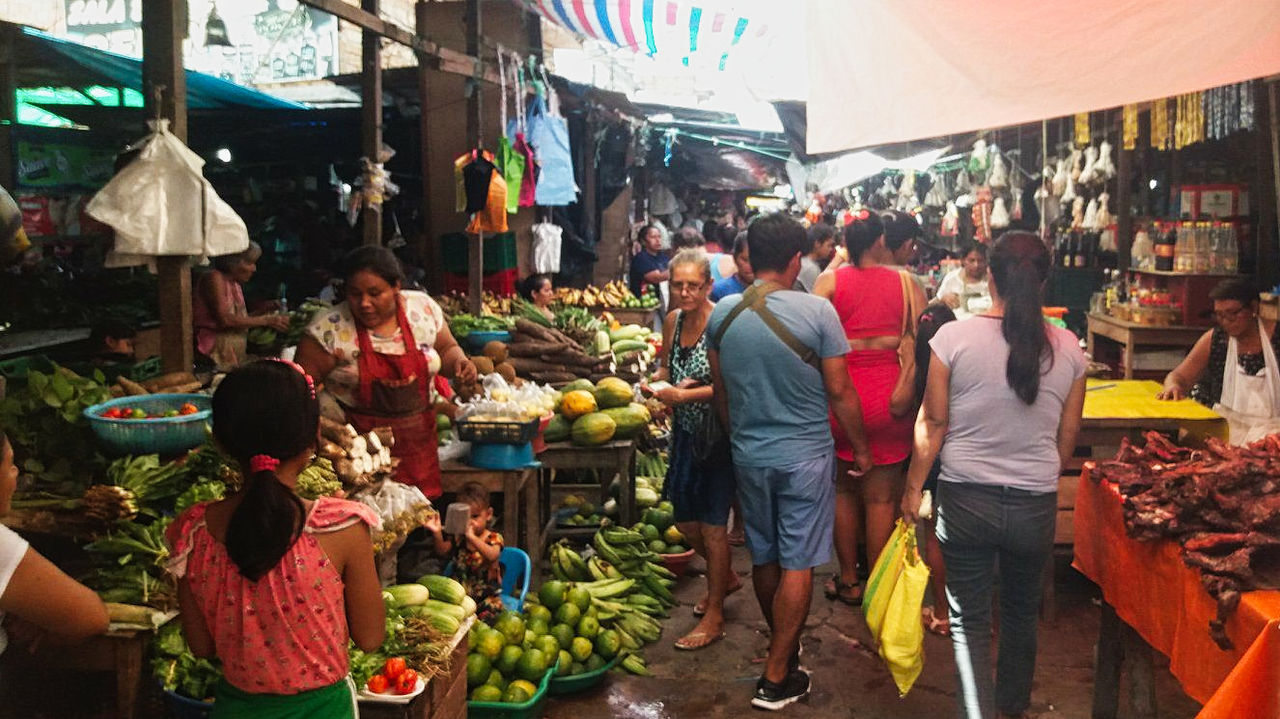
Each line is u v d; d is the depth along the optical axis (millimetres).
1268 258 6711
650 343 8688
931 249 14758
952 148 12023
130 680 3195
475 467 4738
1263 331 4648
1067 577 5555
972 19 3623
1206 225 7605
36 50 8852
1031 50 3617
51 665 3248
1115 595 3590
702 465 4520
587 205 12273
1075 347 3455
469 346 7102
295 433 2100
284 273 11016
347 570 2244
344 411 4082
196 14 14867
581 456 5480
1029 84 3701
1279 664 2479
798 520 3945
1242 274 7617
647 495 6195
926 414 3547
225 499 2213
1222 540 2852
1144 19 3359
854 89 4027
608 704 4109
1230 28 3277
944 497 3521
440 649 3248
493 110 9414
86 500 3357
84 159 9445
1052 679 4289
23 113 10070
